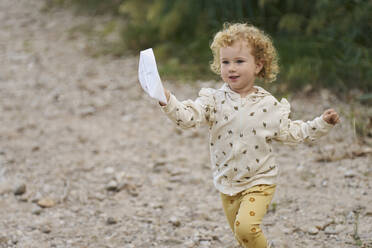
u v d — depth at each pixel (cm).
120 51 2847
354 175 1451
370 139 1681
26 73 2617
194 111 910
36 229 1251
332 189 1395
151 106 2194
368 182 1407
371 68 2078
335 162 1556
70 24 3369
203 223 1262
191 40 2733
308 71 2130
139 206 1376
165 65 2552
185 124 893
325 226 1205
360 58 2136
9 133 1948
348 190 1378
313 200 1342
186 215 1312
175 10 2759
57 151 1789
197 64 2548
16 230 1240
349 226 1195
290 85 2098
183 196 1427
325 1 2270
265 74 973
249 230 895
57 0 3725
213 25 2681
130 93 2327
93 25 3319
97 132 1952
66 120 2078
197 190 1462
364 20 2208
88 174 1599
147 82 825
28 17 3534
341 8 2281
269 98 927
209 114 935
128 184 1482
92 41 3045
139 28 2878
